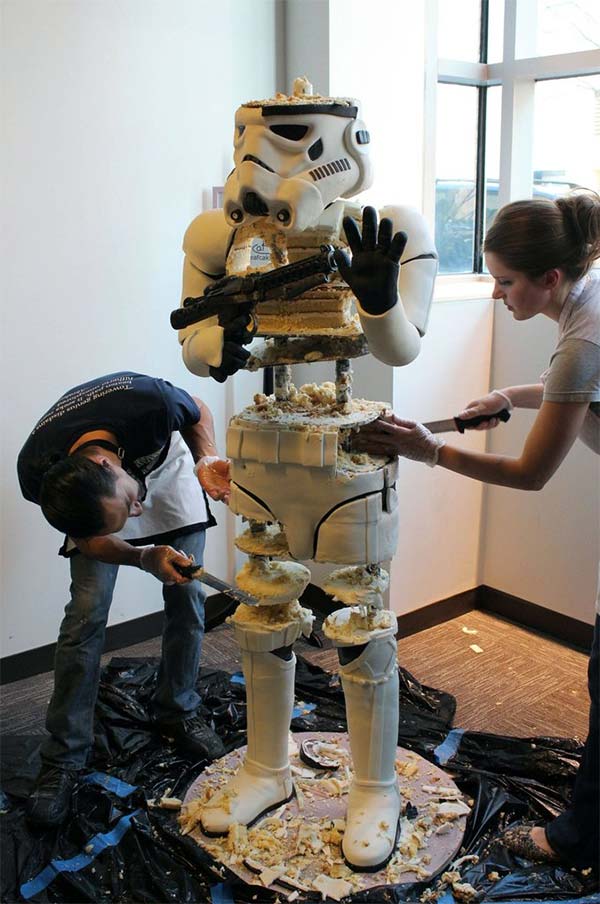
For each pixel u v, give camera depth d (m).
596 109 2.73
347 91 2.66
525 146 2.93
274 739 1.90
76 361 2.58
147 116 2.58
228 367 1.54
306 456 1.60
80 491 1.62
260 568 1.85
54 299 2.51
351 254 1.55
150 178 2.62
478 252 3.17
